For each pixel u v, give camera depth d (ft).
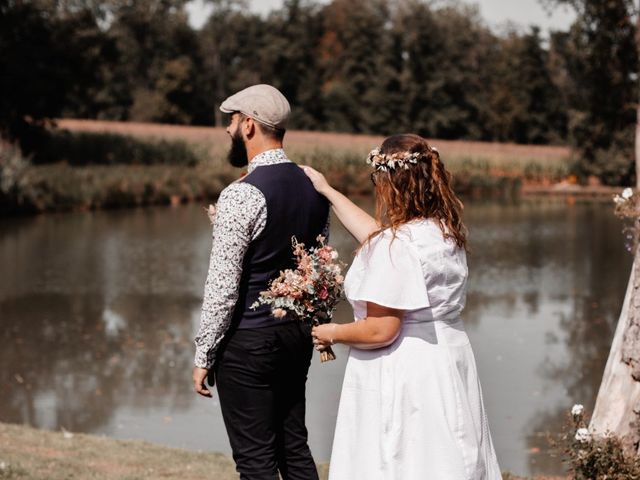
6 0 158.51
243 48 325.01
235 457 12.19
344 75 298.56
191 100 299.99
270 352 11.90
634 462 14.75
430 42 283.59
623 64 129.39
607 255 77.77
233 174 149.59
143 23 301.63
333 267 11.73
